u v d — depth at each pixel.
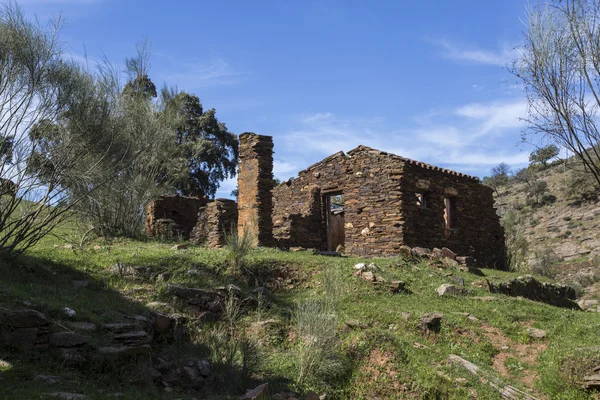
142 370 7.12
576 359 8.16
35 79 9.74
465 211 21.28
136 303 9.17
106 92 12.33
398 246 17.42
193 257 12.25
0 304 7.12
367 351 8.58
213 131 39.69
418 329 10.13
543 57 10.05
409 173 18.31
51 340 6.89
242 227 18.34
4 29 9.55
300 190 21.92
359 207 19.06
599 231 45.47
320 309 9.64
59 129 10.34
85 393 5.99
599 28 9.87
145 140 16.89
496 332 10.41
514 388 8.03
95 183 12.01
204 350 8.39
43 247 12.66
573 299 18.95
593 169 10.30
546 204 57.75
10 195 10.62
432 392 7.80
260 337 9.38
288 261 13.19
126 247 13.70
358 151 19.81
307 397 7.33
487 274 17.11
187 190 35.56
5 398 5.22
